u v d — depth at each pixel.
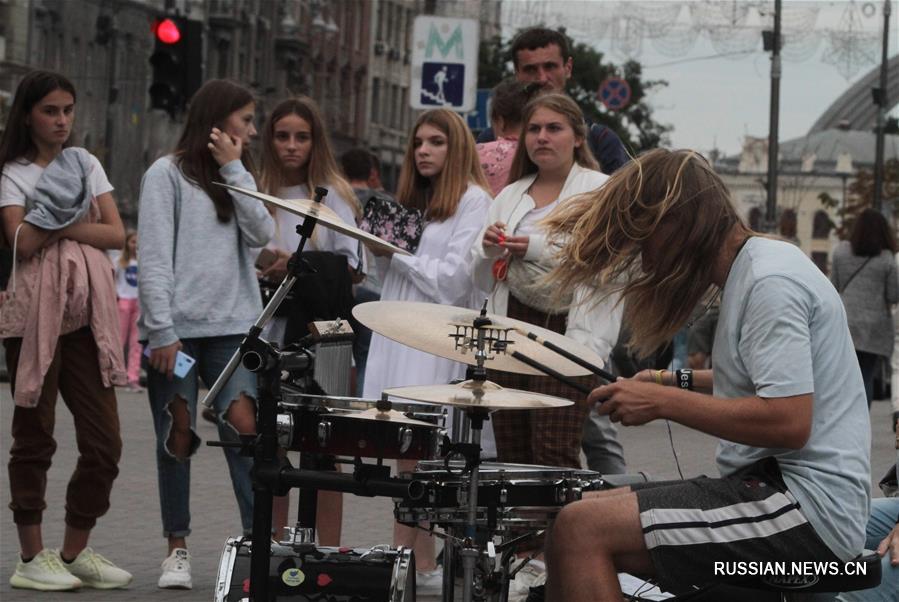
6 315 10.57
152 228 10.80
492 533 7.40
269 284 11.38
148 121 74.75
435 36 20.41
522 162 10.80
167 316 10.67
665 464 18.23
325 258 11.15
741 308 7.05
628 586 8.05
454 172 11.08
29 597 10.39
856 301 20.95
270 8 93.00
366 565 8.11
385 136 118.19
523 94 12.56
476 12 48.47
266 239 10.98
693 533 6.92
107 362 10.72
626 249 7.19
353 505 14.91
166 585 10.76
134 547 12.34
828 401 7.03
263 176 11.66
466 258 10.81
